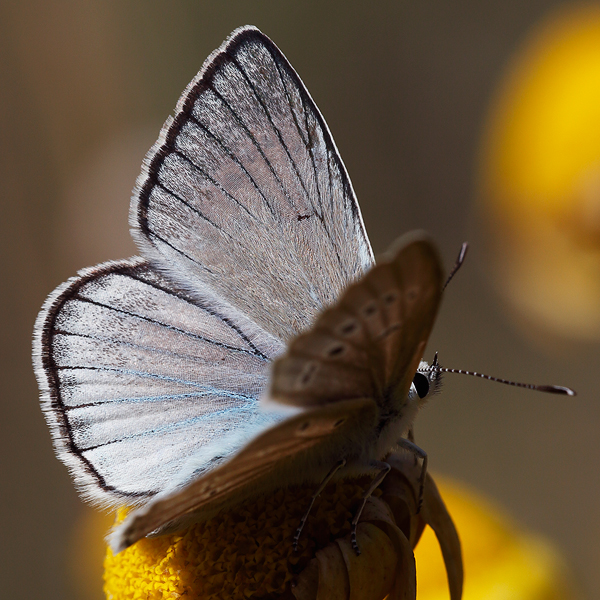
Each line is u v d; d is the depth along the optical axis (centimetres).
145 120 24
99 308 19
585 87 25
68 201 23
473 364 26
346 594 19
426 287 18
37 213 23
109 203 23
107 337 19
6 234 23
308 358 18
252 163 19
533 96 26
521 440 25
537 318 26
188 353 19
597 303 25
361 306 18
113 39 24
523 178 26
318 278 19
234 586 19
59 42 23
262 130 19
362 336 18
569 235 25
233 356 19
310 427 18
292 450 18
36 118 23
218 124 19
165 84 25
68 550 22
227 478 18
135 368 19
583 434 25
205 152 19
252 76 19
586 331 26
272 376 18
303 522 19
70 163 23
